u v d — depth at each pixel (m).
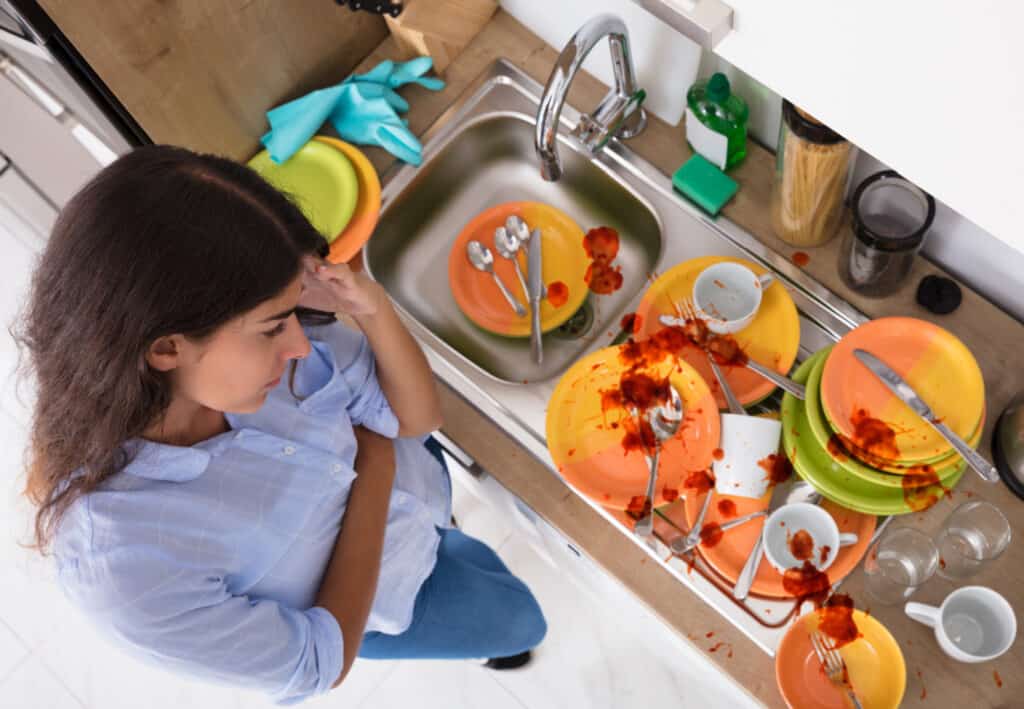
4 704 2.08
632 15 1.37
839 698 1.13
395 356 1.09
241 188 0.75
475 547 1.67
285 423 1.00
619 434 1.30
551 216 1.57
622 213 1.55
